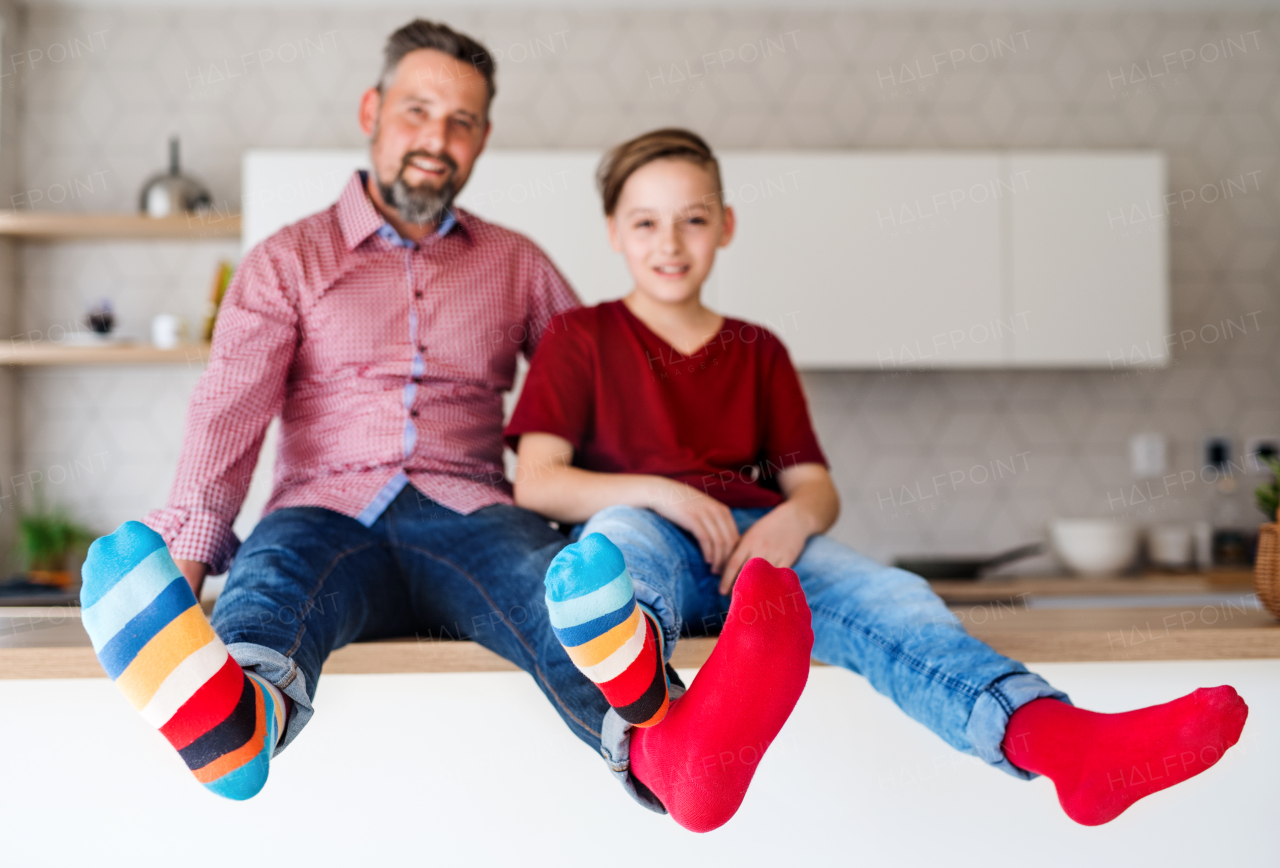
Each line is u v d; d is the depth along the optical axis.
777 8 2.53
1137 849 0.95
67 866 0.89
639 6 2.51
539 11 2.49
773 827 0.93
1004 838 0.94
